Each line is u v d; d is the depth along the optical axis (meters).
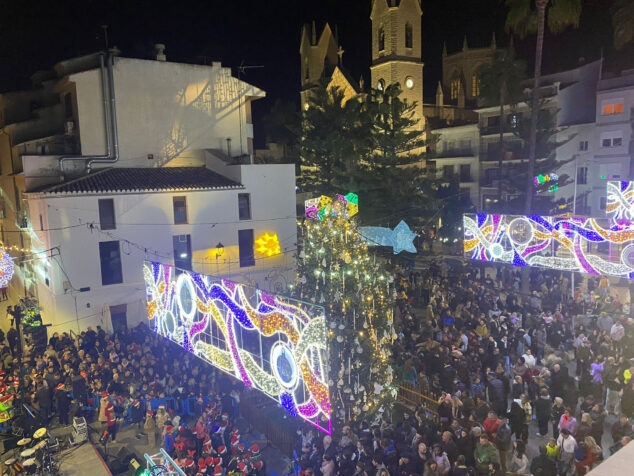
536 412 13.42
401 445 11.61
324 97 39.31
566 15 28.70
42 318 27.27
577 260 21.69
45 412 17.64
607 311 20.84
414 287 29.19
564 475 11.14
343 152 37.81
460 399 13.48
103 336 22.94
